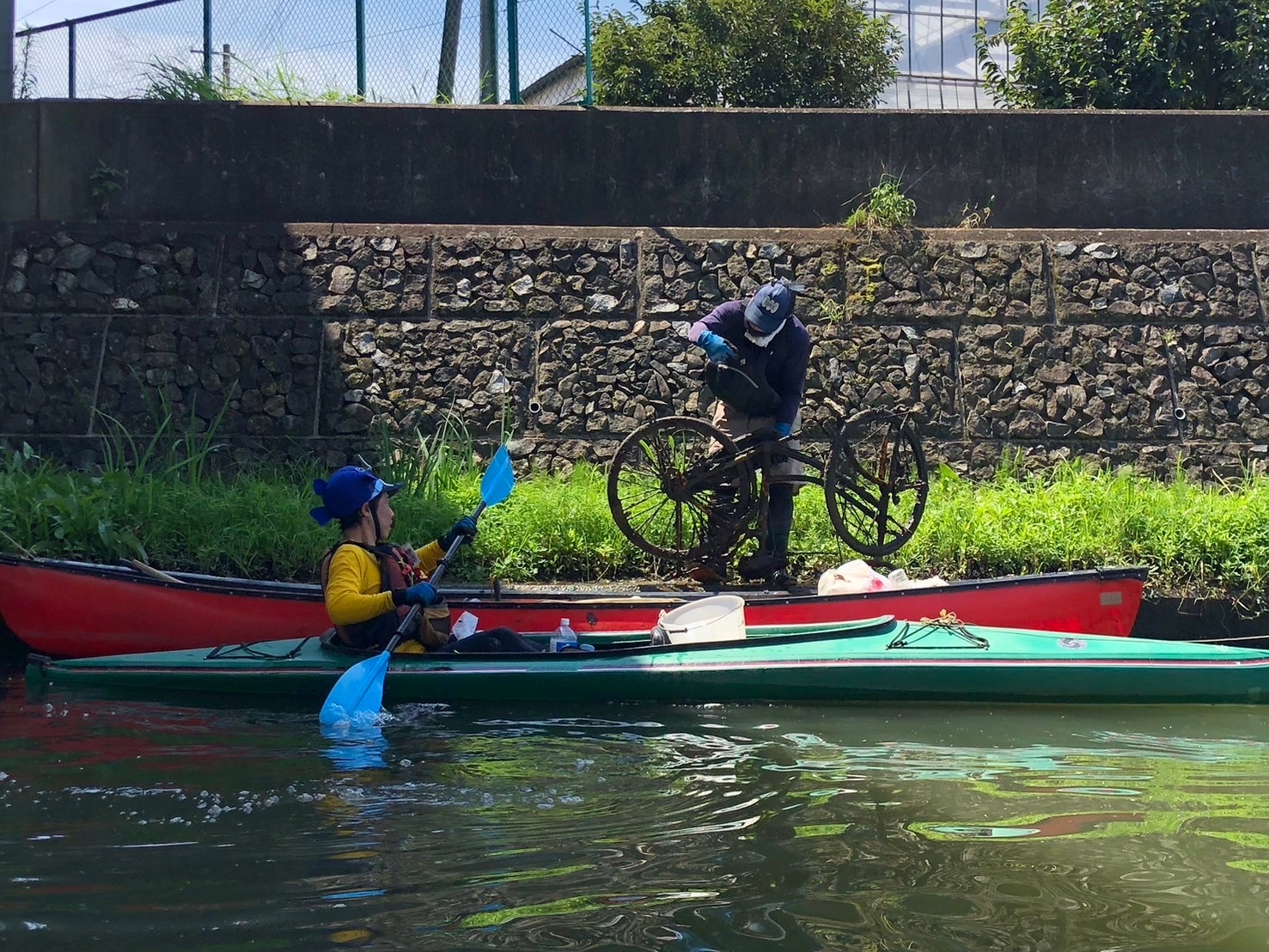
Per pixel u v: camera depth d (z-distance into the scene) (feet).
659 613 20.30
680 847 10.76
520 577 24.64
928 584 21.15
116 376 30.37
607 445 30.42
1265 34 37.24
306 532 23.67
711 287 31.81
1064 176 33.73
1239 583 23.57
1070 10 39.40
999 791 12.73
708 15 48.42
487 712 16.81
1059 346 31.71
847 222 32.65
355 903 9.38
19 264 31.04
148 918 9.04
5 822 11.32
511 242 31.89
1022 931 8.90
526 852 10.58
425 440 29.99
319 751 14.30
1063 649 18.34
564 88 33.91
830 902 9.46
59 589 19.90
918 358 31.48
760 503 23.53
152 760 13.70
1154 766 13.93
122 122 32.14
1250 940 8.74
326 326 31.07
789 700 17.70
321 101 34.04
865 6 58.34
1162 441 31.07
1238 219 33.99
